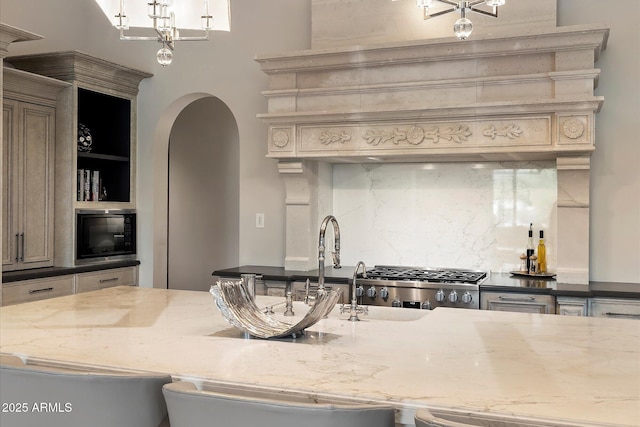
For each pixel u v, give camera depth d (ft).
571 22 14.01
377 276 14.26
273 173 16.88
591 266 13.96
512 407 4.77
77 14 17.76
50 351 6.61
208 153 23.52
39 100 15.24
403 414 4.94
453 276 14.23
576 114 12.49
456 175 15.67
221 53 17.31
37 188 15.23
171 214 24.04
